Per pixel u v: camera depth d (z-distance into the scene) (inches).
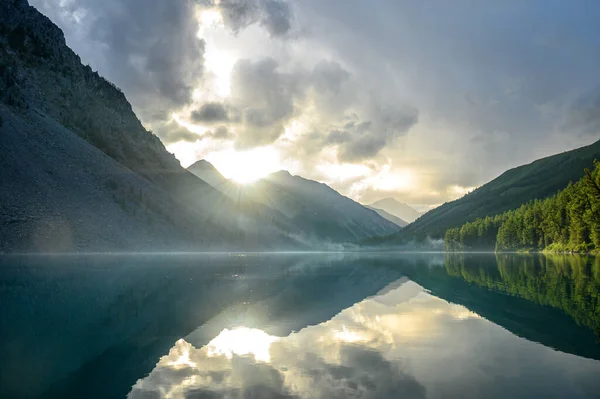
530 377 485.1
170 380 503.2
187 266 2930.6
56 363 579.8
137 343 697.6
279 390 458.3
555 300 1103.6
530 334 714.2
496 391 438.3
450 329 776.9
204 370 543.2
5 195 4158.5
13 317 917.2
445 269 2792.8
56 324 852.0
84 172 5718.5
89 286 1542.8
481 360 561.3
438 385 461.1
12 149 4817.9
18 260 3078.2
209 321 896.9
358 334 752.3
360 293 1409.9
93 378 512.4
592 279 1652.3
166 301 1198.9
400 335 735.1
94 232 4638.3
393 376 499.2
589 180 4281.5
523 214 7317.9
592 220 4296.3
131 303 1153.4
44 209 4357.8
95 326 837.8
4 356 611.5
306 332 776.3
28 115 5841.5
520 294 1264.8
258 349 652.1
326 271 2689.5
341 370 530.0
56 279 1779.0
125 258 3841.0
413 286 1632.6
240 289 1531.7
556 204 5698.8
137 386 479.8
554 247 5634.8
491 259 4493.1
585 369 513.3
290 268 3031.5
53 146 5674.2
